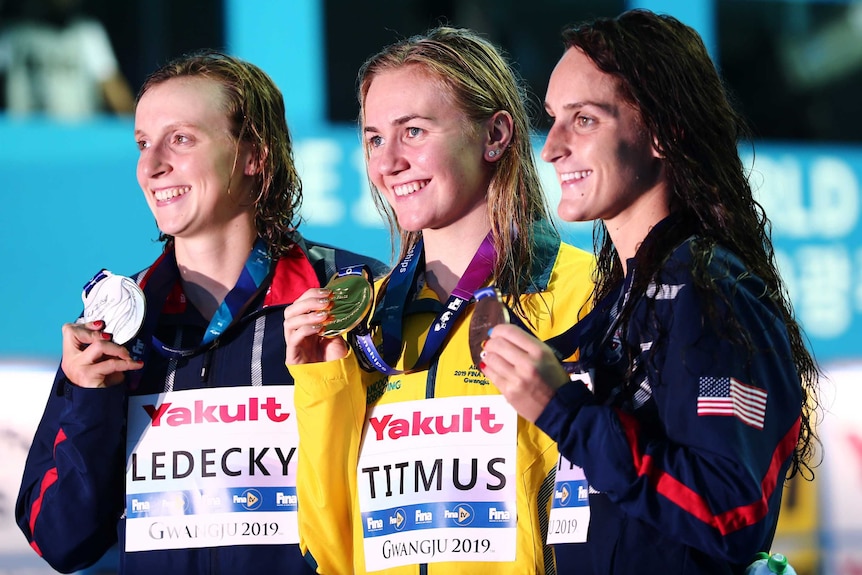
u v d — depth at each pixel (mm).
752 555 6953
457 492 8312
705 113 7672
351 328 8602
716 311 7043
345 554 8859
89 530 9328
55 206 16703
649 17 7848
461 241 9031
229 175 9742
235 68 10008
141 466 9305
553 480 8266
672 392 7098
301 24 17828
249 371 9422
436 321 8633
